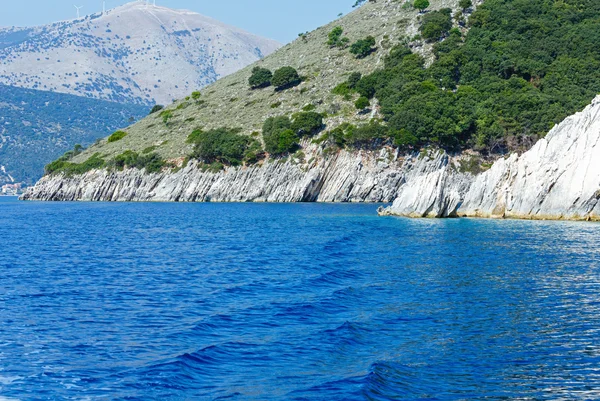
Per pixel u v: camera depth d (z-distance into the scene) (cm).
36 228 9212
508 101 14338
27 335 3000
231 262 5259
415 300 3606
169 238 7438
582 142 8056
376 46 18838
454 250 5606
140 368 2512
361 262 5016
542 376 2403
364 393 2228
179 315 3353
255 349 2725
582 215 7950
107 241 7244
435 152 13838
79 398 2248
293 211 11400
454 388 2292
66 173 18650
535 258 5075
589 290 3825
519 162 8500
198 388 2316
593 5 18438
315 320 3181
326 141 14588
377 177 13788
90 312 3466
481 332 2958
